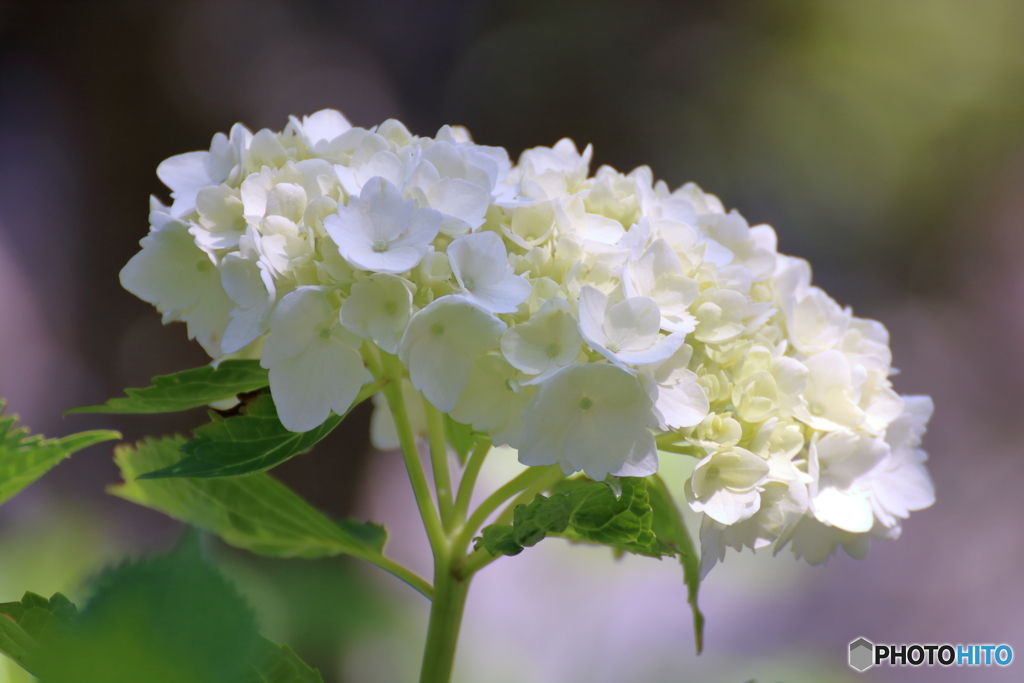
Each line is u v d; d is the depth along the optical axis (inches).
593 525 26.2
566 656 44.4
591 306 25.8
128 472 28.9
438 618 27.1
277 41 83.7
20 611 25.1
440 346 26.0
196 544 22.7
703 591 52.7
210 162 27.6
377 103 87.6
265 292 26.2
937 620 74.4
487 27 94.8
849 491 27.5
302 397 26.0
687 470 32.3
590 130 95.9
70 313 75.0
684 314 26.5
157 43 78.1
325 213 26.2
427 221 26.0
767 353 26.9
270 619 30.3
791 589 59.5
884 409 27.8
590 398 26.0
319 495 69.2
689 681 45.5
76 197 76.6
